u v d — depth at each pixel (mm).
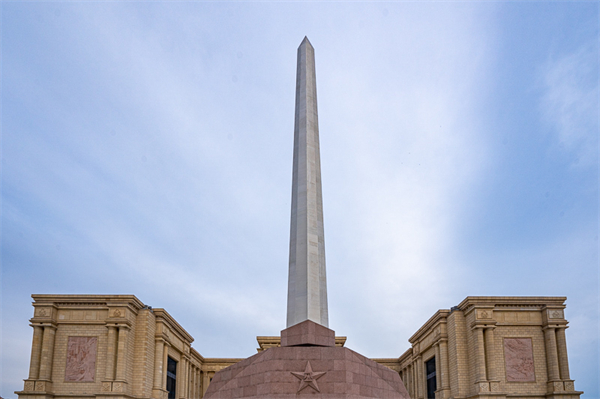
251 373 32594
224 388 33594
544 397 61375
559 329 62750
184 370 78250
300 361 31938
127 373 61562
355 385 31484
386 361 92062
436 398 68688
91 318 62875
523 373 62062
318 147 39562
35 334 61531
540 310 64125
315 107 40625
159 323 68188
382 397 32969
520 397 61000
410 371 85250
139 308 65875
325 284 36469
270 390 30891
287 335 34062
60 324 62938
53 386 60812
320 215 37594
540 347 63094
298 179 37938
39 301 62656
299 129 39562
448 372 66875
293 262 36062
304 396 30688
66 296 62781
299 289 35062
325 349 32375
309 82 40938
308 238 36094
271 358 32156
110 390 59469
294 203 37656
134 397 62062
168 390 72625
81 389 60688
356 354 34281
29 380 59594
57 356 61844
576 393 60031
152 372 66188
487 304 63156
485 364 61688
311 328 33781
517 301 63719
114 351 61219
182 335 77625
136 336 64688
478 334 62250
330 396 30719
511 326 63625
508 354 62656
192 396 86062
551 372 61469
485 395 59594
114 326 61781
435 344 70062
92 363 61438
